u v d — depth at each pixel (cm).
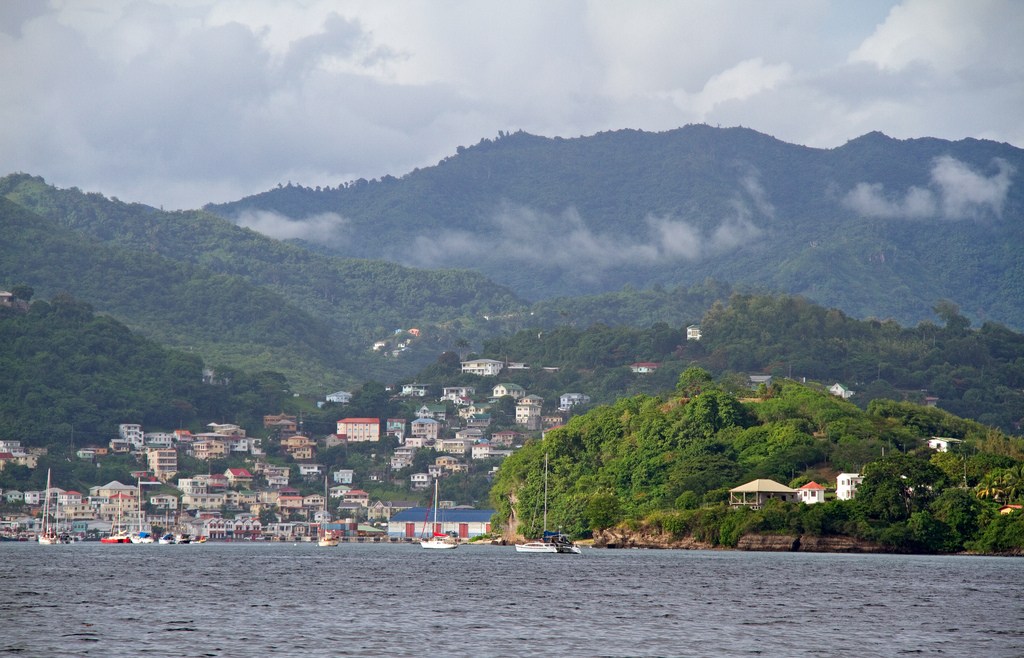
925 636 15762
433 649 14250
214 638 15112
